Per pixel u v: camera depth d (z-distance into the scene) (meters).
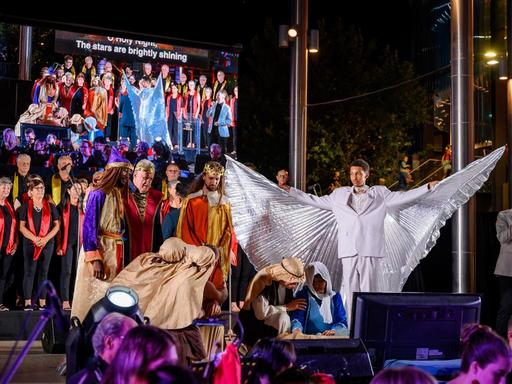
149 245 7.46
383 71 26.28
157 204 7.57
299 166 13.20
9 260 10.70
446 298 5.29
